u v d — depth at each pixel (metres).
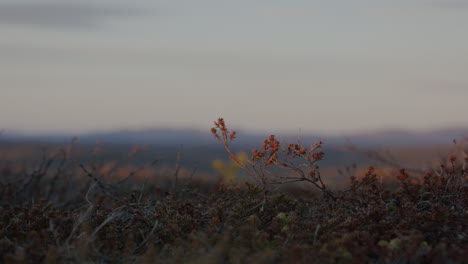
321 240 4.48
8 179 8.94
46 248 4.55
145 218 5.14
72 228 4.99
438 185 5.75
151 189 7.37
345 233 4.43
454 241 4.40
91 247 4.45
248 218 5.09
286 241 4.40
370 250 4.24
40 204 5.89
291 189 6.93
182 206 5.57
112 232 4.93
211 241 4.47
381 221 4.71
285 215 5.17
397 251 4.14
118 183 7.93
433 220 4.74
